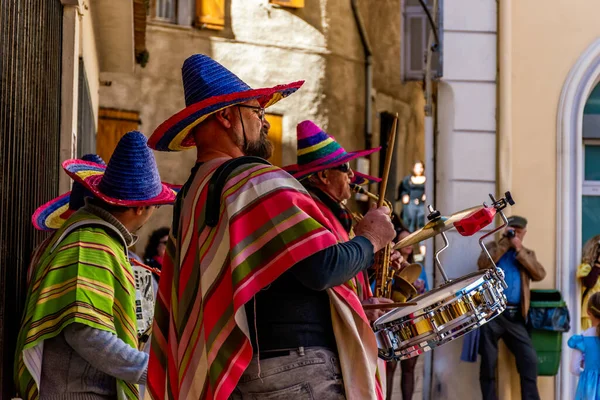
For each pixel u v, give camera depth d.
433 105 10.46
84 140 9.84
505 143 9.98
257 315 3.20
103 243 4.20
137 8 12.27
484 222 4.46
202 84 3.44
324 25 20.84
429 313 4.01
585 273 9.86
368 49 22.22
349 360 3.22
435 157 10.18
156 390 3.49
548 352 9.59
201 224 3.22
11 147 4.21
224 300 3.08
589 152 10.55
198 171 3.39
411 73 21.78
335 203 4.95
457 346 9.72
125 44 13.45
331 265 3.05
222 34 19.47
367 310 4.37
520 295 9.43
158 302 3.54
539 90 10.14
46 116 6.02
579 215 10.07
